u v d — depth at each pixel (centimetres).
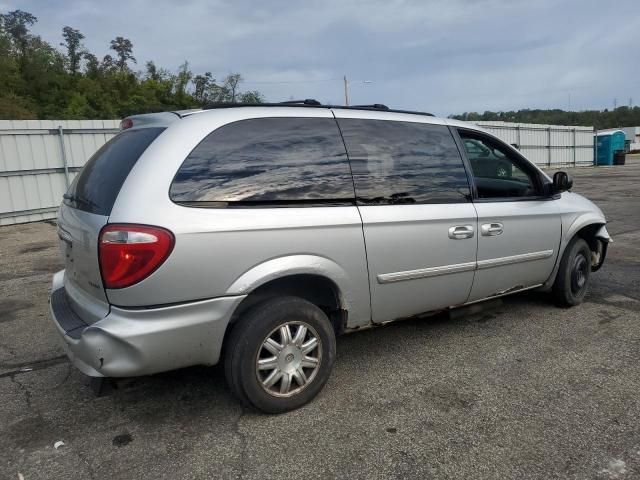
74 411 312
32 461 262
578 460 255
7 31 7050
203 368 369
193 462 259
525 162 443
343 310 324
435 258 359
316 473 248
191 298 265
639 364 361
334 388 334
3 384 352
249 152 292
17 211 1341
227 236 271
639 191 1612
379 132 347
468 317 467
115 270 252
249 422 295
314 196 306
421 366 365
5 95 5803
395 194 342
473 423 289
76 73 7388
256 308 290
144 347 258
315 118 323
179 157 271
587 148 3422
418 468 251
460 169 386
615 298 516
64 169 1415
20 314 514
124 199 259
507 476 244
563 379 341
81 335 262
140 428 292
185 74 7719
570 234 465
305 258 297
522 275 432
